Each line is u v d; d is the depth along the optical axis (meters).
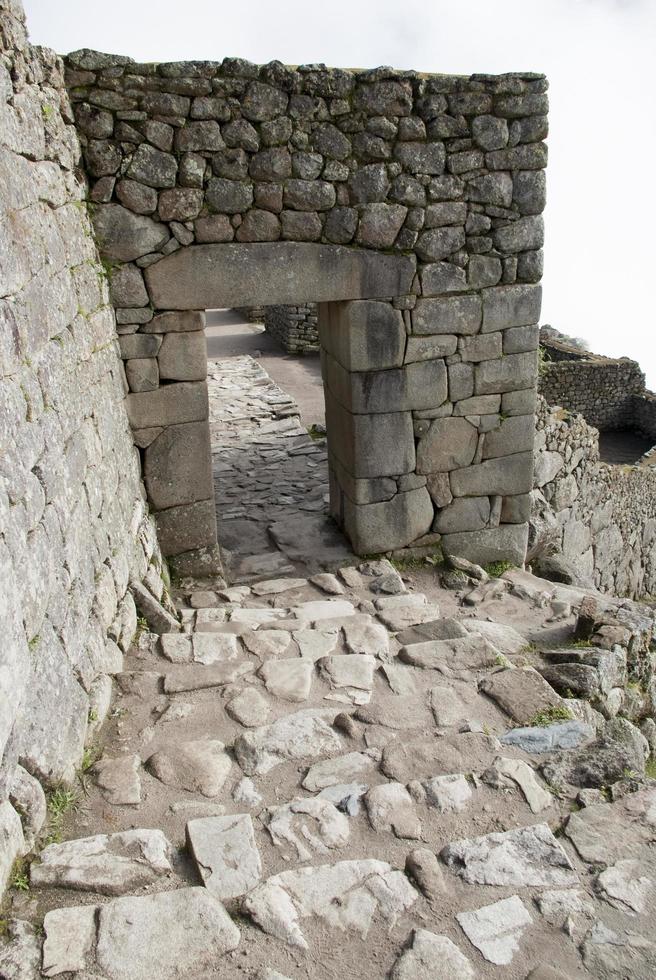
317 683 3.77
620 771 3.11
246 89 4.38
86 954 2.13
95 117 4.23
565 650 4.48
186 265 4.66
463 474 5.73
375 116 4.63
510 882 2.52
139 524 4.70
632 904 2.44
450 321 5.25
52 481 2.84
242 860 2.55
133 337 4.73
